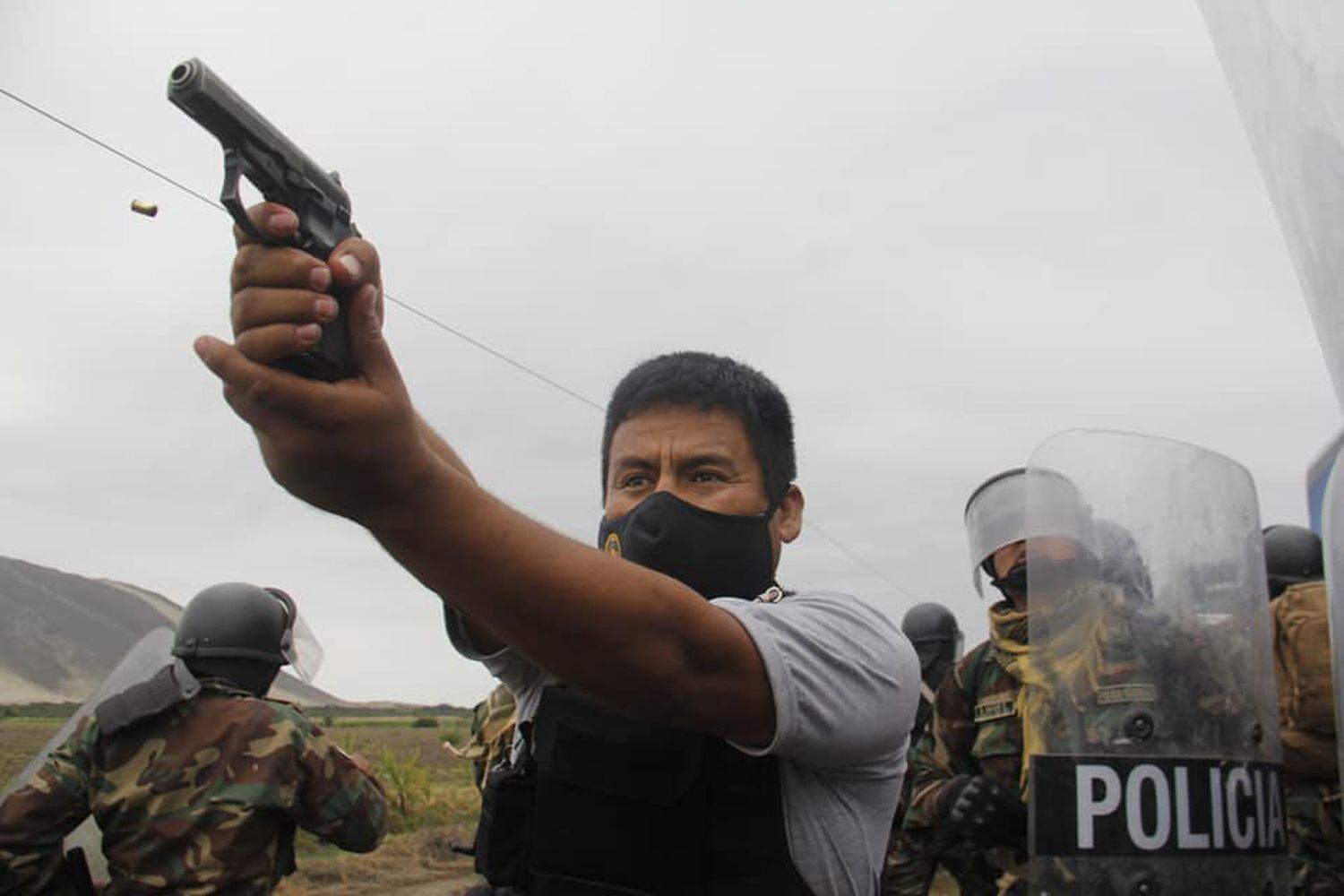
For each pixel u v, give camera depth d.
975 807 3.18
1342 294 0.84
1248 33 0.95
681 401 1.70
